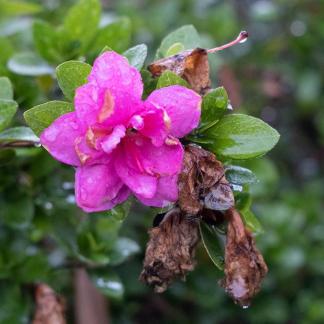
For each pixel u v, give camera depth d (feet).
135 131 1.07
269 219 1.90
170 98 1.07
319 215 2.06
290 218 1.91
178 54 1.17
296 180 2.39
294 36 2.27
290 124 2.43
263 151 1.14
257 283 1.14
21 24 1.78
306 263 1.92
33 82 1.42
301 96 2.28
